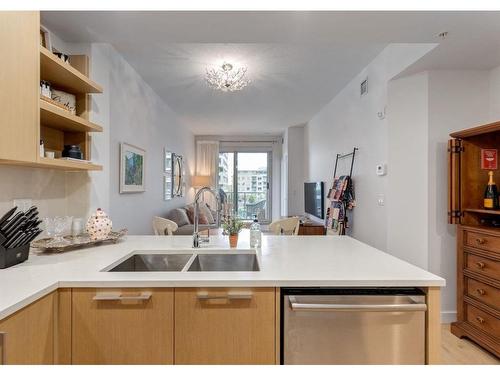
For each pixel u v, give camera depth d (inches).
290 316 50.1
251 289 50.4
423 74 111.8
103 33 84.0
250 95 183.9
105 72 99.3
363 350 50.2
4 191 65.1
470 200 100.0
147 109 164.2
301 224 202.4
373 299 50.3
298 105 205.5
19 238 57.6
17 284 46.5
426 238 111.3
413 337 50.2
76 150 77.0
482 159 100.6
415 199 114.1
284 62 135.2
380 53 125.9
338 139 179.2
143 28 81.6
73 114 75.2
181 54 126.6
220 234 94.6
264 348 50.3
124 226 132.8
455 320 109.7
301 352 50.3
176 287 49.9
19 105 55.4
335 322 50.1
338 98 179.8
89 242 74.5
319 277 51.7
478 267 92.0
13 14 54.4
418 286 51.3
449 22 77.2
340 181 163.9
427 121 110.9
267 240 88.9
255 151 330.6
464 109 110.3
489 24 78.1
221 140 328.2
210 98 190.2
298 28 80.5
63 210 86.7
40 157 59.6
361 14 73.5
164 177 197.6
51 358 47.4
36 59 58.1
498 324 84.9
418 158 113.4
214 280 49.9
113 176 120.7
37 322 43.7
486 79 110.3
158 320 49.7
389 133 119.2
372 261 62.9
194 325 49.9
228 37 86.6
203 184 296.4
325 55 128.0
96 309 49.3
